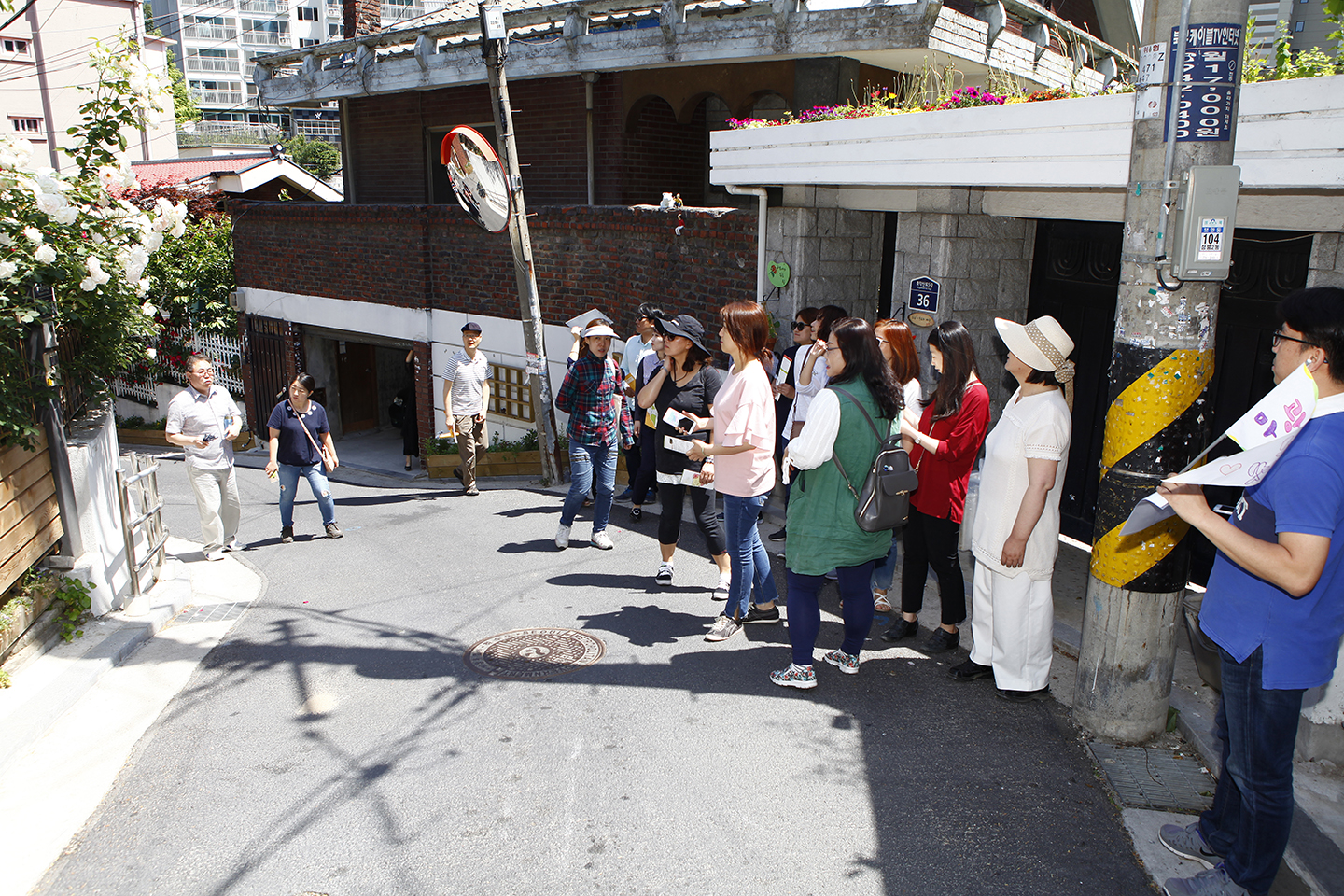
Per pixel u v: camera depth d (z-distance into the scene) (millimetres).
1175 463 3979
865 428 4480
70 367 6078
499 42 9422
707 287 9273
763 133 7797
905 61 9453
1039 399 4363
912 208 7504
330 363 16797
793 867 3516
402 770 4234
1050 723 4539
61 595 5629
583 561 7301
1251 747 3041
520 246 9938
